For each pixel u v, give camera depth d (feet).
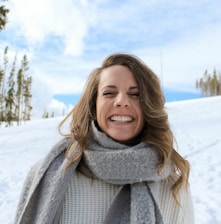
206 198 14.20
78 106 4.17
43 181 3.72
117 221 3.58
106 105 3.86
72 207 3.70
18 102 117.29
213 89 173.78
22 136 48.01
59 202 3.52
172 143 4.14
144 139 3.96
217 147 25.45
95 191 3.80
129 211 3.63
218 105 66.85
